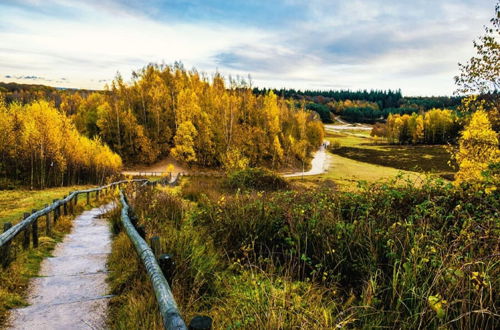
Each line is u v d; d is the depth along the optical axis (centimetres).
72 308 348
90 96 8725
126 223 591
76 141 3703
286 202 612
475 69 964
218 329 256
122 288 397
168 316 225
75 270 489
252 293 301
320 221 496
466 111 1070
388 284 335
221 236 556
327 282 385
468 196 486
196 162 5975
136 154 6088
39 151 3117
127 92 7056
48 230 714
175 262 377
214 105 6931
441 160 6650
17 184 2998
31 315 332
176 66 8806
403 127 10950
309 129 9519
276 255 495
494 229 342
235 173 2219
